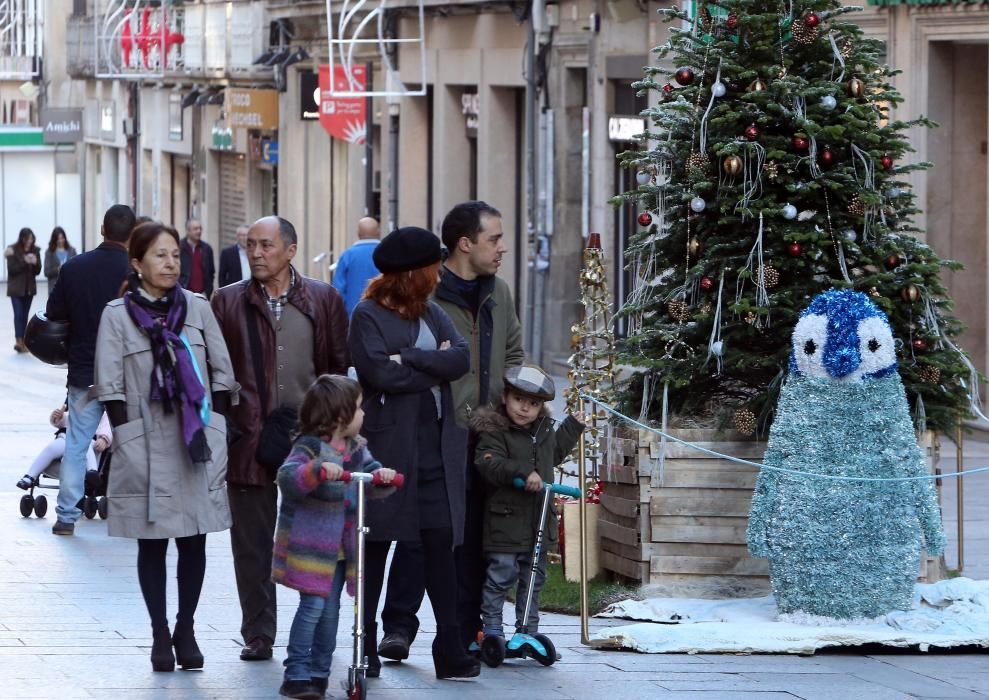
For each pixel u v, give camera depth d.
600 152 34.06
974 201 26.80
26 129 81.38
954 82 26.64
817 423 12.86
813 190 14.02
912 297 14.09
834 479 12.82
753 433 14.22
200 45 62.31
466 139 42.69
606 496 14.94
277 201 55.72
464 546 12.05
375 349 11.12
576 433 12.28
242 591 12.06
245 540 12.04
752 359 14.02
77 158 83.00
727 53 14.34
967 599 13.34
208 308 11.88
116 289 17.55
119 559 16.33
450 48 41.91
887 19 26.80
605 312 15.30
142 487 11.50
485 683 11.36
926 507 12.96
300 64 53.09
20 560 16.23
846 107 14.13
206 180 63.38
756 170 14.09
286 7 52.19
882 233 14.21
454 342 11.42
